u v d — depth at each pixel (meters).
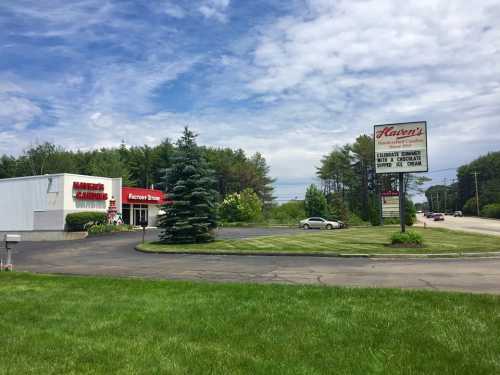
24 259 21.45
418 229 43.38
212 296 8.73
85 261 19.55
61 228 40.72
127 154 89.94
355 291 8.70
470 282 10.54
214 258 18.69
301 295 8.51
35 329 6.62
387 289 8.86
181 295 8.93
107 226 41.03
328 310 7.20
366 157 89.69
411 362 4.80
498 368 4.59
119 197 46.22
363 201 88.06
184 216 27.05
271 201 93.44
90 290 9.93
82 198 42.81
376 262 15.82
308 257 18.06
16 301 8.77
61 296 9.24
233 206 63.03
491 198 103.25
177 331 6.28
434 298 7.82
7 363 5.07
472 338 5.57
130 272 14.56
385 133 22.78
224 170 89.75
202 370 4.68
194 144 27.91
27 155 78.06
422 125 22.20
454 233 35.16
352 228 49.50
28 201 43.06
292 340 5.68
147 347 5.56
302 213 70.19
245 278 12.16
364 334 5.84
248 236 33.34
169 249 22.66
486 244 22.17
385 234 33.09
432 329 5.99
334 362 4.84
